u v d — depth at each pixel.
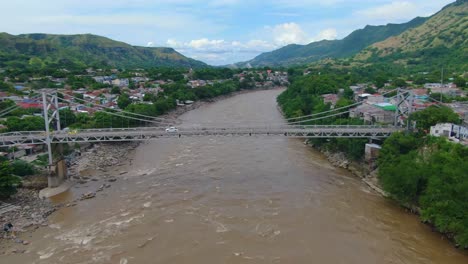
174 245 41.62
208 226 45.84
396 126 67.38
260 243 41.97
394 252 40.16
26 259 38.91
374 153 63.38
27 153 69.94
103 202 53.53
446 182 44.03
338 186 59.12
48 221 47.62
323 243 42.00
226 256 39.44
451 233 42.22
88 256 39.50
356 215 48.84
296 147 83.25
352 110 85.31
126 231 44.81
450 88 118.94
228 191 56.97
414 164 50.59
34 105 98.62
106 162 72.75
